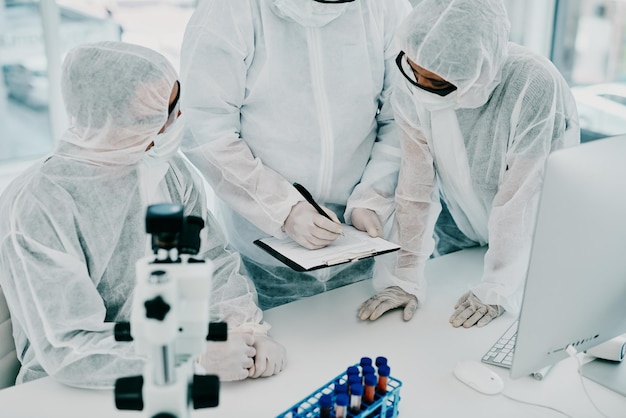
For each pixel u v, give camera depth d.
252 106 1.57
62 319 1.20
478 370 1.22
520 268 1.42
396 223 1.57
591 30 2.39
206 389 0.77
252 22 1.49
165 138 1.29
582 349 1.15
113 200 1.26
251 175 1.53
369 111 1.63
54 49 2.19
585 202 0.99
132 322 0.70
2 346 1.37
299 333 1.39
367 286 1.61
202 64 1.49
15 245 1.19
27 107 2.76
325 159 1.61
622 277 1.10
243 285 1.43
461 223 1.72
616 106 2.21
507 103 1.37
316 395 1.09
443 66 1.28
